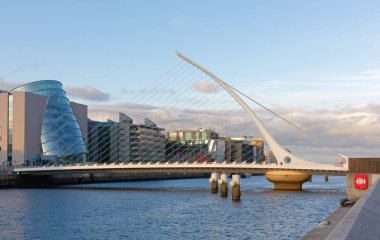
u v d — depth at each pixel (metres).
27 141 154.50
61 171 115.38
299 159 94.19
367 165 48.62
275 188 98.62
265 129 97.50
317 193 90.56
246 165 95.38
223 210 63.41
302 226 48.91
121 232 45.06
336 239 11.52
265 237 42.34
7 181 115.75
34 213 60.09
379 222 17.59
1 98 155.12
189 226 48.91
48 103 165.12
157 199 80.88
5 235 43.31
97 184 144.88
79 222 51.94
